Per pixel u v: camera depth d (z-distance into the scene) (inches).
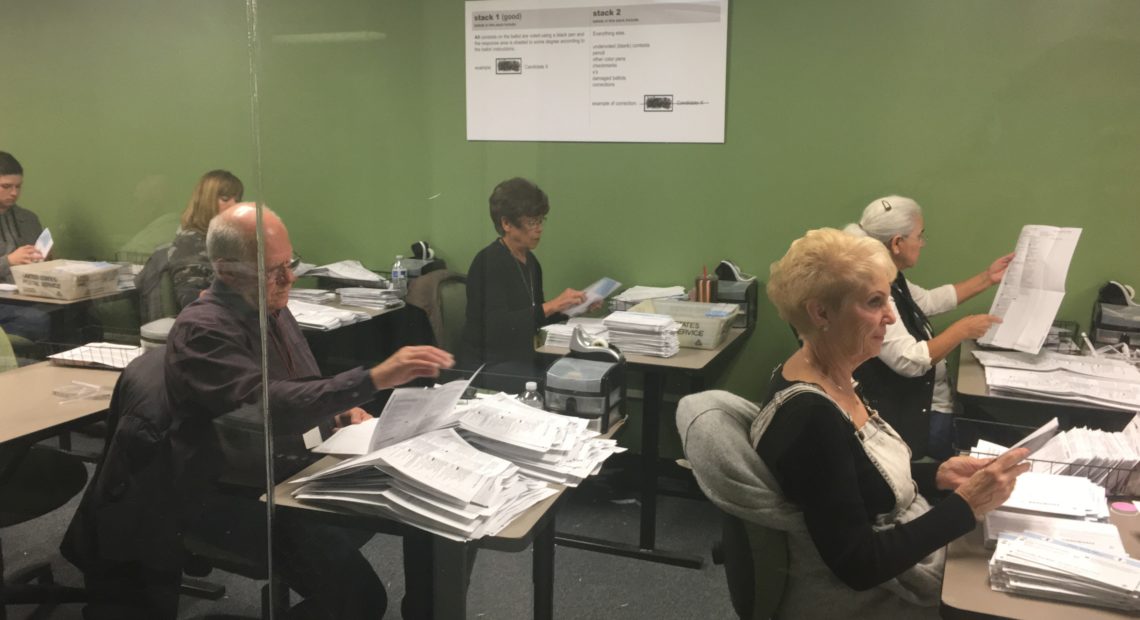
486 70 67.5
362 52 64.5
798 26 70.6
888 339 56.9
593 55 71.8
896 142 70.4
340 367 62.2
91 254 92.9
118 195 93.9
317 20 63.5
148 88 97.7
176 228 91.7
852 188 72.3
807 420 45.3
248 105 97.9
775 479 47.3
